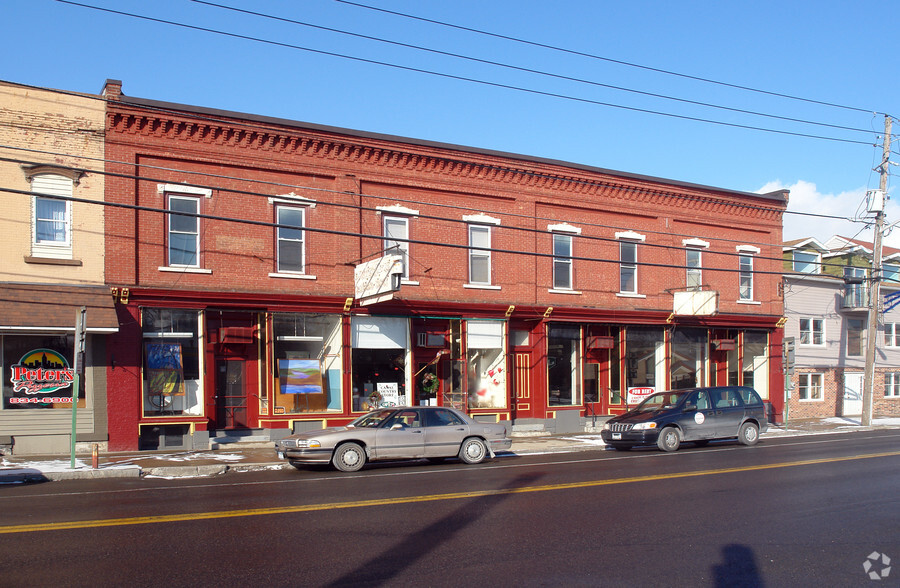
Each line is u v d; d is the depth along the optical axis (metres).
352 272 22.20
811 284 33.34
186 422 19.70
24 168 18.38
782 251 31.64
